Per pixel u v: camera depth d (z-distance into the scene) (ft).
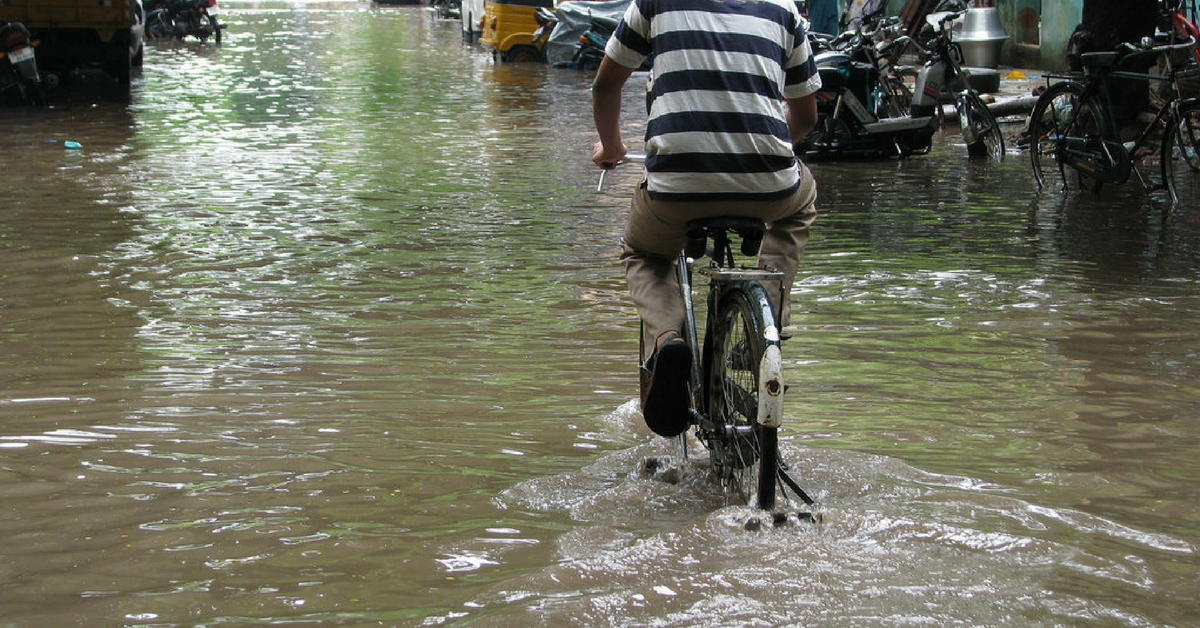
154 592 10.59
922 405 16.25
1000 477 13.57
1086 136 33.83
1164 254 26.20
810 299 22.44
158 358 18.44
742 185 12.26
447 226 29.66
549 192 34.91
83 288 22.94
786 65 12.83
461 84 70.74
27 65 56.70
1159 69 42.22
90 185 35.27
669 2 12.37
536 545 11.68
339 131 48.85
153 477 13.50
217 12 155.22
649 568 10.88
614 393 16.87
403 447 14.60
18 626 9.93
